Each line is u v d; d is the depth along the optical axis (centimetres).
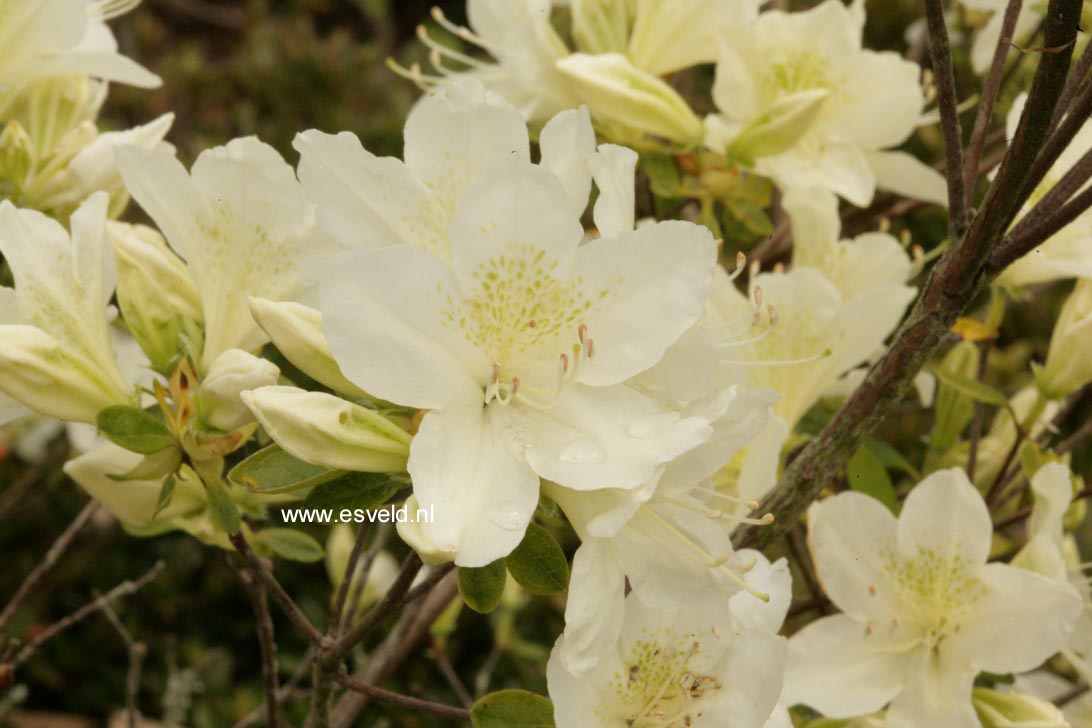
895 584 62
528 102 68
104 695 132
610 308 53
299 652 133
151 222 105
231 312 58
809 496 59
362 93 154
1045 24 53
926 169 70
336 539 74
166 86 152
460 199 54
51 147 65
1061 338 64
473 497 52
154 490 60
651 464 52
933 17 56
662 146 68
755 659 56
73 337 57
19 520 129
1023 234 56
